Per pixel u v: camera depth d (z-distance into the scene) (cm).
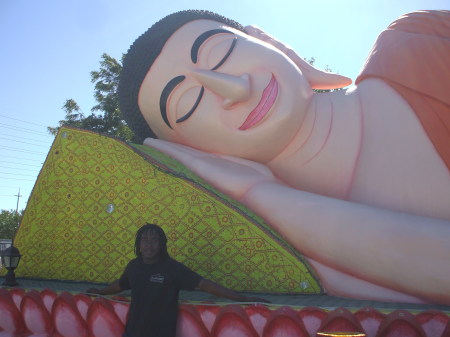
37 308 429
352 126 517
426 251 389
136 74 584
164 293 347
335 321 324
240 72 525
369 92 519
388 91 500
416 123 469
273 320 339
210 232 478
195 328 363
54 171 543
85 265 511
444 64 465
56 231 529
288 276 451
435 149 457
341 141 518
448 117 454
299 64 600
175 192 497
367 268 417
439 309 364
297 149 535
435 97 459
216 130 529
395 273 402
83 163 534
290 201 471
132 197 507
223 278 466
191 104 539
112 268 498
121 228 504
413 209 455
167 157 555
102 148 534
